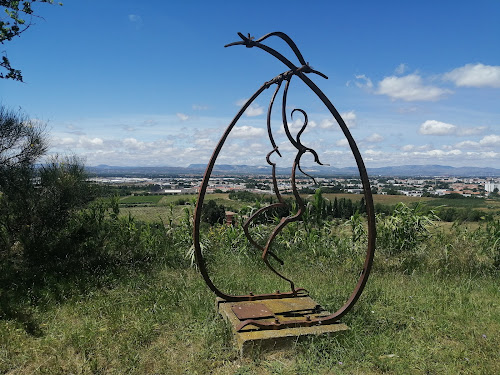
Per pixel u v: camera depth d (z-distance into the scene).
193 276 5.54
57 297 4.55
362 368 3.19
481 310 4.30
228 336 3.55
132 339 3.53
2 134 5.44
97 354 3.29
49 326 3.82
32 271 5.43
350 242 6.50
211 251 6.63
